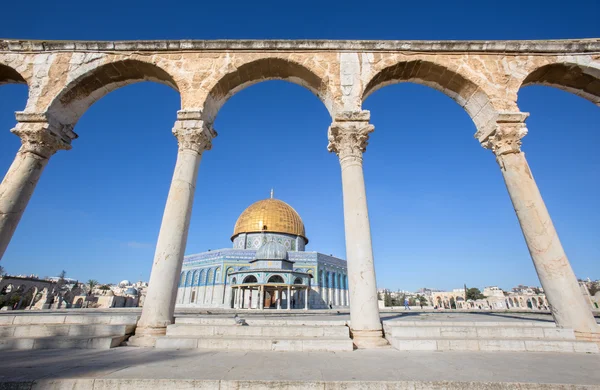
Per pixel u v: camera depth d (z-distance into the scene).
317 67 11.01
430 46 11.23
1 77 11.94
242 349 6.90
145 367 4.86
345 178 9.61
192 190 9.67
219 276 43.25
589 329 7.86
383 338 7.79
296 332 7.93
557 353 6.84
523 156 10.08
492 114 10.68
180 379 4.07
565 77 11.78
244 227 47.38
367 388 4.02
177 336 7.67
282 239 46.94
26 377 4.16
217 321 9.83
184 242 9.05
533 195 9.45
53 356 5.91
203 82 10.89
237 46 11.27
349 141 9.93
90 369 4.68
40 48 11.40
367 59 11.16
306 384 4.01
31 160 10.05
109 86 11.93
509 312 23.11
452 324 8.94
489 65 11.20
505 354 6.57
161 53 11.34
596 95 11.95
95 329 7.75
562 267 8.55
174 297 8.50
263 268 35.84
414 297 107.81
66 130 11.20
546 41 11.23
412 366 5.15
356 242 8.63
